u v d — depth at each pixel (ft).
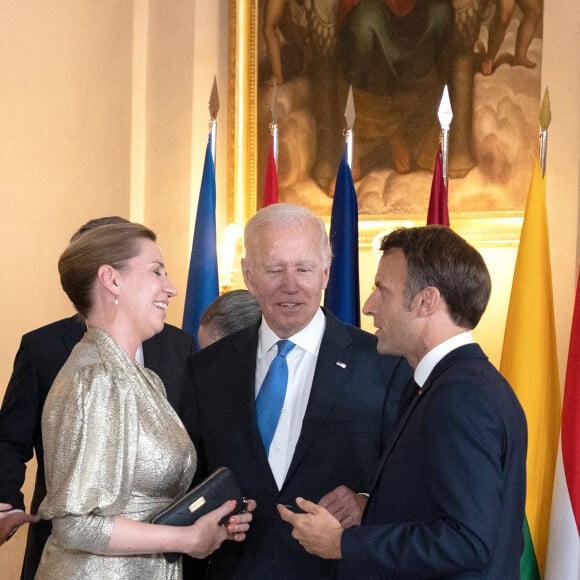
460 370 6.78
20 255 17.93
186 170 19.29
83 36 18.86
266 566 8.37
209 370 9.14
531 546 12.21
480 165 17.58
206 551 7.77
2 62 17.72
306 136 19.04
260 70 19.47
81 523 7.25
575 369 11.89
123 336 8.04
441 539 6.34
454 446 6.46
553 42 16.81
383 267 7.32
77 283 8.07
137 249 8.11
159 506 7.80
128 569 7.54
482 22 17.60
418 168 18.11
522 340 12.97
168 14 19.72
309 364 8.84
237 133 19.45
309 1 19.04
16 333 17.88
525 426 6.88
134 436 7.55
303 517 7.02
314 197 18.95
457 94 17.81
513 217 17.22
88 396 7.47
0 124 17.66
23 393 10.57
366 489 8.45
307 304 8.54
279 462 8.62
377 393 8.64
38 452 10.71
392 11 18.38
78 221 18.78
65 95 18.58
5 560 17.79
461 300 7.09
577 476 11.59
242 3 19.44
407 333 7.17
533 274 13.15
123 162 19.48
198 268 16.07
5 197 17.74
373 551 6.62
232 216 19.39
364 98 18.60
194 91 19.34
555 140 16.63
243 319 10.33
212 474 8.04
